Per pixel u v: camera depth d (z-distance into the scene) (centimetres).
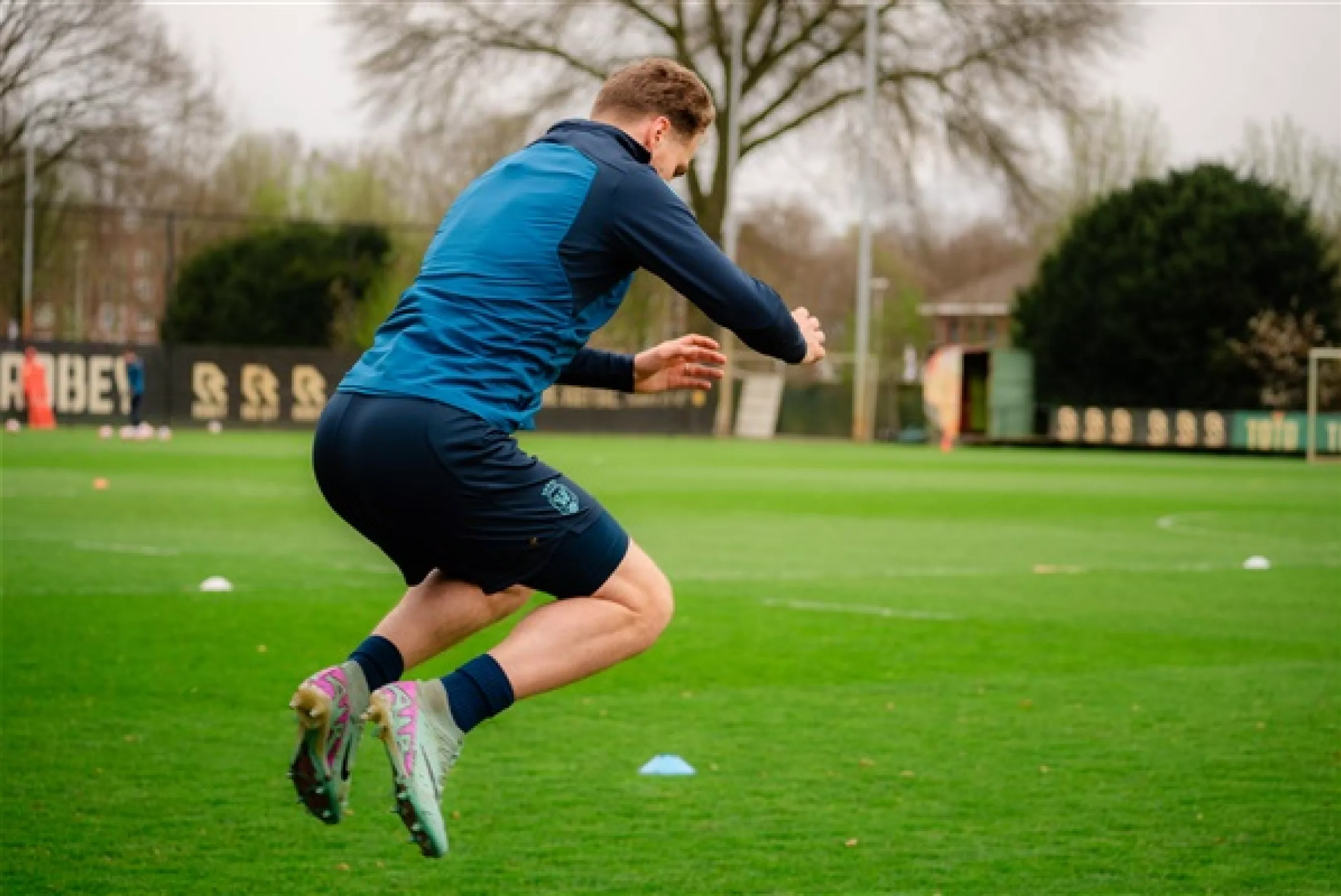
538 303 505
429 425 491
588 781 832
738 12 6222
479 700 501
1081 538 2284
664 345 591
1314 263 6147
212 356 5431
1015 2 6241
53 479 2972
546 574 513
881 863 691
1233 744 928
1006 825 752
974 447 5994
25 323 6500
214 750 886
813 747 912
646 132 545
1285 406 6125
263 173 7938
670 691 1075
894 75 6412
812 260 8600
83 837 718
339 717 495
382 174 7938
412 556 519
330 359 5556
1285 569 1898
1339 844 723
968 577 1769
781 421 6388
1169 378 6209
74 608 1398
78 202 7188
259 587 1567
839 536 2247
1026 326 6519
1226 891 656
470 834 733
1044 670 1172
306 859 690
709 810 777
